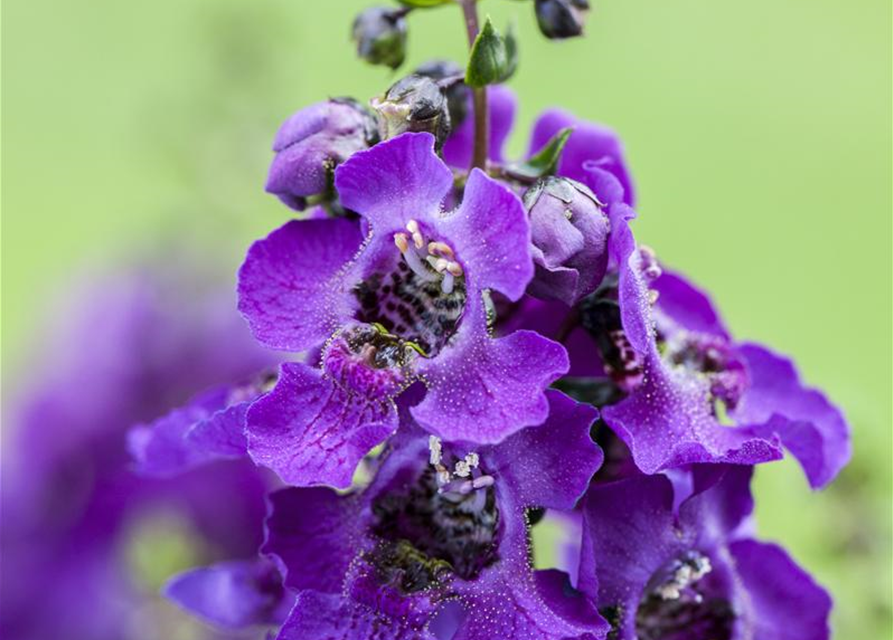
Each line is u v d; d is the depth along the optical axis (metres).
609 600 0.18
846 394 0.23
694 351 0.19
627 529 0.18
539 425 0.17
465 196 0.17
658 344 0.19
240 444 0.18
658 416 0.18
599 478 0.18
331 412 0.17
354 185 0.18
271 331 0.18
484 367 0.17
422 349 0.17
